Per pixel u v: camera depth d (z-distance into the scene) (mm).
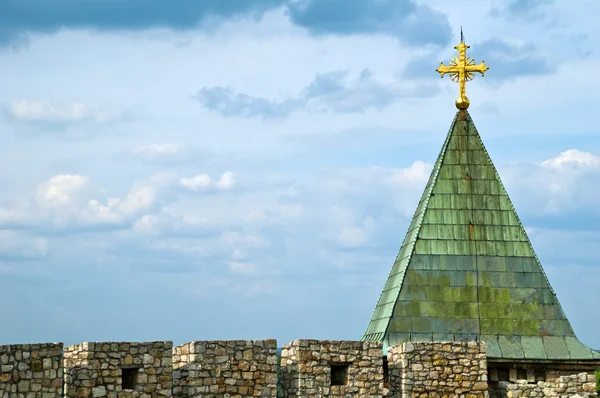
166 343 44531
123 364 43969
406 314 55188
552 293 55906
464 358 49031
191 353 45594
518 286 55969
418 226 56781
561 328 55344
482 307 55469
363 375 47312
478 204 57219
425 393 48688
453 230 56656
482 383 48969
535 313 55562
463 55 59000
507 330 55188
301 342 46844
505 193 57469
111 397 43688
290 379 47469
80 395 43281
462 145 58219
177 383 45594
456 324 55094
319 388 46812
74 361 44531
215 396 45500
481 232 56750
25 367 41844
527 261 56406
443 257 56188
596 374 55562
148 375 44188
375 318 57906
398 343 54156
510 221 57062
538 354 54500
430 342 49000
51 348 42281
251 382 45906
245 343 46000
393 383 49656
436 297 55531
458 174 57719
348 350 47281
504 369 54562
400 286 55625
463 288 55688
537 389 50625
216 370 45594
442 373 48875
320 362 46938
